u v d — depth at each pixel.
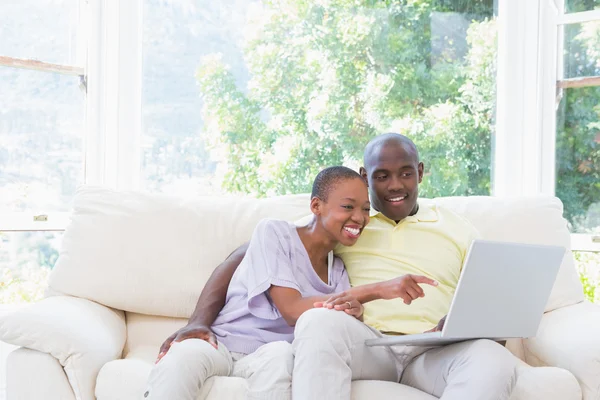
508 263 1.40
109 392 1.56
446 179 2.73
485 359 1.43
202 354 1.50
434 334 1.44
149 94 2.68
